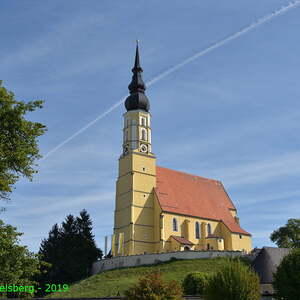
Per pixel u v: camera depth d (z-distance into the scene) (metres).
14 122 28.94
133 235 88.94
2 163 27.80
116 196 96.25
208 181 112.31
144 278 35.97
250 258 73.69
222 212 105.12
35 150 29.48
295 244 92.38
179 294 35.44
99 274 75.75
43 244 92.06
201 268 70.81
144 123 99.94
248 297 35.34
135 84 103.12
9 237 27.36
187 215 95.56
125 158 96.81
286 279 39.22
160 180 99.38
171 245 90.31
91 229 92.50
